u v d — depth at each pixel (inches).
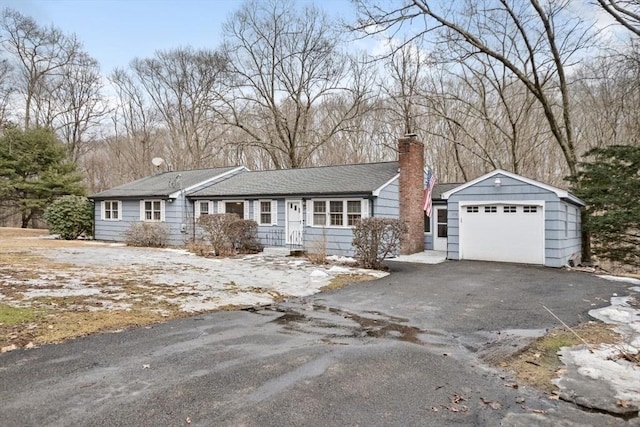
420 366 183.2
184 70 1375.5
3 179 1076.5
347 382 164.2
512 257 561.0
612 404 147.3
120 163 1565.0
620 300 326.3
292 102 1221.1
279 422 132.0
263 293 344.8
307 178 754.8
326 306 305.3
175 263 515.8
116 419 132.0
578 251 652.7
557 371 177.5
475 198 585.9
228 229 638.5
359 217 627.8
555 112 967.0
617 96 778.2
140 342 211.2
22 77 1289.4
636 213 577.6
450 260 594.9
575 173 708.0
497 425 132.6
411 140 680.4
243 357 191.2
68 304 279.0
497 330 243.3
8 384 157.3
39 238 885.8
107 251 647.8
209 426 128.8
